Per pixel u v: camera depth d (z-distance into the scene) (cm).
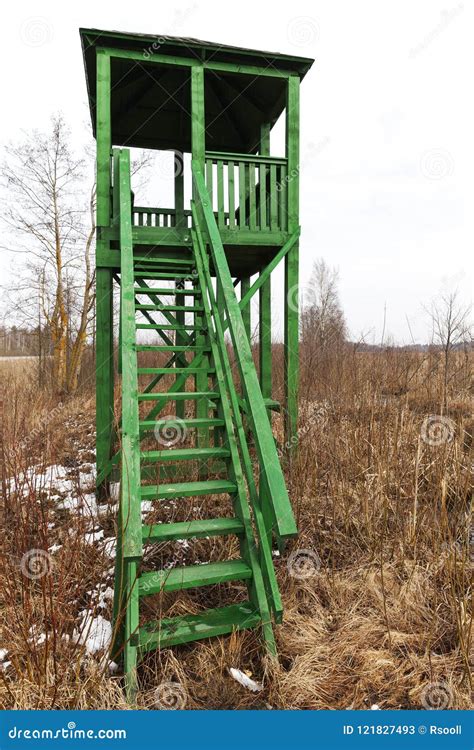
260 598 234
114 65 500
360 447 390
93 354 1152
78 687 193
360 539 333
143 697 200
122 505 205
